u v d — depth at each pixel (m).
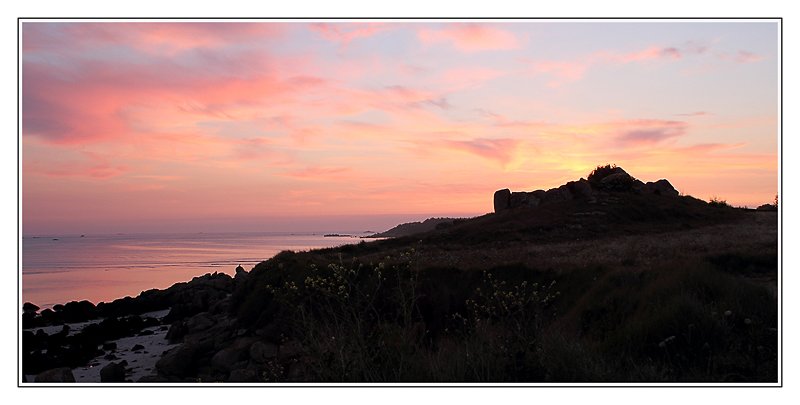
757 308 6.79
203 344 16.28
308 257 24.14
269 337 14.72
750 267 13.05
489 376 4.74
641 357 6.00
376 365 4.60
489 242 33.59
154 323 25.16
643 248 24.06
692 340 6.01
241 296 22.44
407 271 15.30
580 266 17.53
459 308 14.73
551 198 43.41
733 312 6.67
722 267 13.41
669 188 48.38
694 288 8.52
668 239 28.08
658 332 6.33
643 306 9.06
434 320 14.35
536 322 5.89
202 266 69.12
